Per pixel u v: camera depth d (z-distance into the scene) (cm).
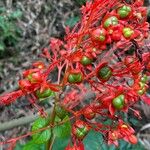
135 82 20
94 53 19
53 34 49
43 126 22
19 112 44
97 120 24
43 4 50
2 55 48
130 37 18
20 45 49
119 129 20
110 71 20
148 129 40
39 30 50
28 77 19
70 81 19
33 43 49
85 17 19
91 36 18
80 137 20
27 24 50
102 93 20
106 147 32
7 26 48
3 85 47
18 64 48
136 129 39
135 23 20
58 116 21
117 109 19
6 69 48
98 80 21
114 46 20
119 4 19
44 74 19
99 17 19
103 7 19
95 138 31
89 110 20
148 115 39
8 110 44
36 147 25
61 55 20
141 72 20
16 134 43
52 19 50
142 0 20
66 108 21
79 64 19
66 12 49
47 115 22
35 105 21
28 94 20
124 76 20
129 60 20
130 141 20
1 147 42
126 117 35
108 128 20
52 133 22
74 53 19
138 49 19
